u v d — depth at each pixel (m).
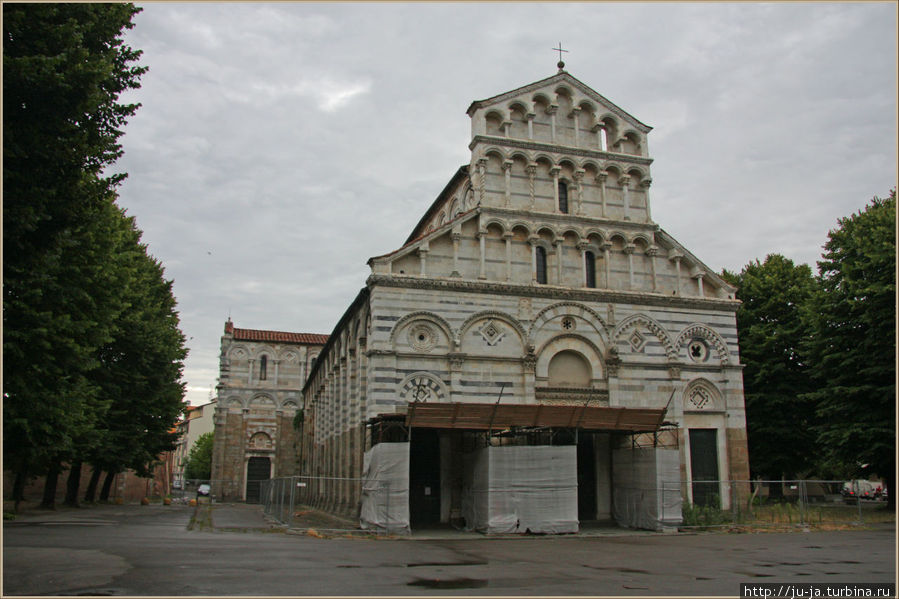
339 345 50.41
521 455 33.47
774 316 56.28
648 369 41.47
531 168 41.84
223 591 14.42
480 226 40.03
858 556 23.64
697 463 41.53
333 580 16.55
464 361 37.97
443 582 16.80
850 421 42.59
